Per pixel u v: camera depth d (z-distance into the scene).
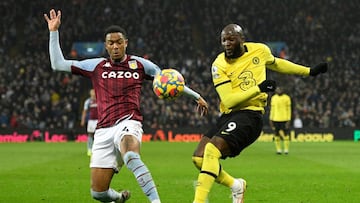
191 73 77.00
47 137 64.94
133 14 88.62
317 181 23.05
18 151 45.03
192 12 91.56
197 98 14.93
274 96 41.75
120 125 13.77
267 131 64.69
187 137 64.69
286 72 15.49
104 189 13.98
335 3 91.25
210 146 13.96
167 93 14.20
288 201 17.55
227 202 17.31
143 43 84.38
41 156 38.91
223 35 14.31
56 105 69.94
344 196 18.64
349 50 84.38
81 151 45.00
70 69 14.41
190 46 84.00
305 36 86.81
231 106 14.20
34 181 22.97
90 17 87.25
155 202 12.55
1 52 83.00
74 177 24.58
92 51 82.62
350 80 76.06
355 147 51.00
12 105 70.69
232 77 14.45
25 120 68.75
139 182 12.65
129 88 14.16
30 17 87.94
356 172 27.03
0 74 76.69
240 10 90.31
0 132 64.75
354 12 90.06
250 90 13.88
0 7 88.56
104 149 13.83
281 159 36.00
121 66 14.33
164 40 84.81
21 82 74.19
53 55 14.30
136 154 12.91
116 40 14.14
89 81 77.88
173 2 91.31
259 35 87.62
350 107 70.62
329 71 78.38
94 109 38.56
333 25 88.38
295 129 64.56
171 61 80.31
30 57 80.69
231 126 14.16
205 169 13.82
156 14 88.88
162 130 64.94
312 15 90.19
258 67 14.57
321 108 70.69
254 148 49.91
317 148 49.44
